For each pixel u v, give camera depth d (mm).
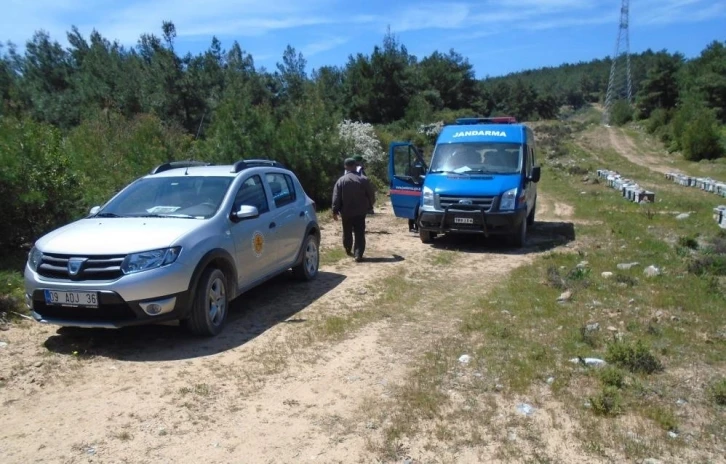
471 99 78688
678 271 8938
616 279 8359
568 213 17078
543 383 4879
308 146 17516
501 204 11141
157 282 5484
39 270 5633
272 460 3797
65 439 4031
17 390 4762
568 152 51531
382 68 60375
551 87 160625
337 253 10852
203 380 5008
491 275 9203
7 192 8539
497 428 4145
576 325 6305
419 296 7871
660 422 4184
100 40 47312
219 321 6250
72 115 33250
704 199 20922
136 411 4441
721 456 3791
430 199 11531
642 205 18312
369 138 25531
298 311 7105
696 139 45906
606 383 4824
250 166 7672
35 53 43719
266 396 4715
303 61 51438
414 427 4176
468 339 5988
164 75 33438
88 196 9773
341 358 5527
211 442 4016
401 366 5332
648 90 89188
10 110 11438
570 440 3986
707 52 81438
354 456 3830
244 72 45688
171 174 7293
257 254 7070
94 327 5902
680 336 5941
